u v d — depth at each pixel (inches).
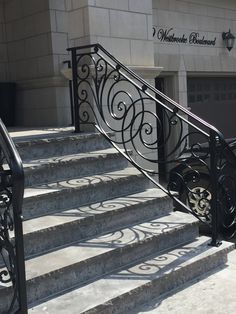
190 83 379.2
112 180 173.9
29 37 286.2
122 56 237.1
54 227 141.9
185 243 167.6
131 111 237.9
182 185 206.8
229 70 400.5
